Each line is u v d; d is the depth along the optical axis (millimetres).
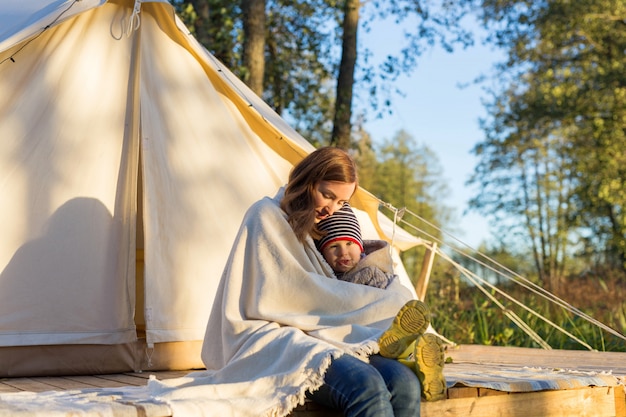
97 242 4340
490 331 7711
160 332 4375
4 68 4273
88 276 4293
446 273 8398
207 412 2387
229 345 2727
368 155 29812
